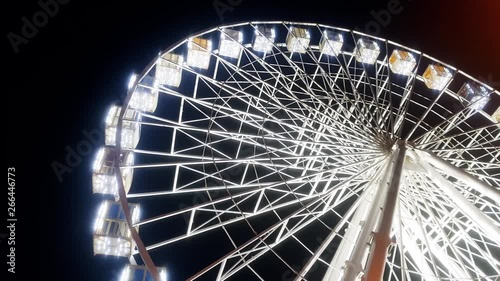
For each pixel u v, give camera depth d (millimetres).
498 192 13891
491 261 14039
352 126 18234
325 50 23094
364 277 9977
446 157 19328
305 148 19656
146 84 20641
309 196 16016
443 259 15289
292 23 22891
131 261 15398
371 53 22609
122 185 14969
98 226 15688
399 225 13258
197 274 12945
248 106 20594
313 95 18984
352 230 14625
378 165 16797
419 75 23656
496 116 22406
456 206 15617
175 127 17812
